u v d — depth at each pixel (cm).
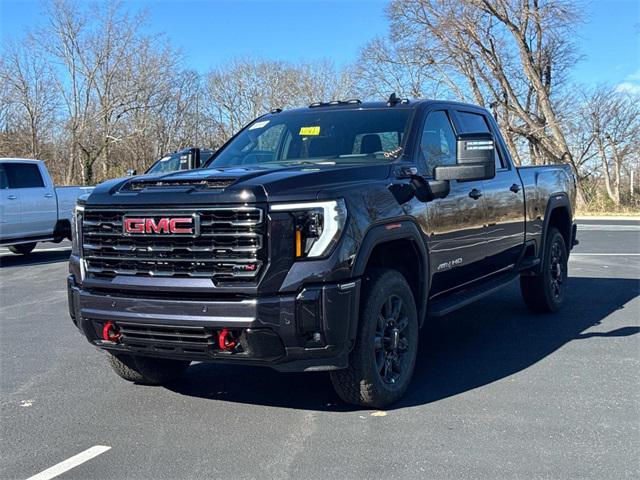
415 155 521
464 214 555
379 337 450
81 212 454
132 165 3953
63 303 910
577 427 419
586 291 912
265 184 401
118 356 504
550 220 806
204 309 398
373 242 429
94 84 3769
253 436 416
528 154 3559
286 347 398
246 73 5038
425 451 385
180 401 490
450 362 575
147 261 419
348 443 399
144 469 370
